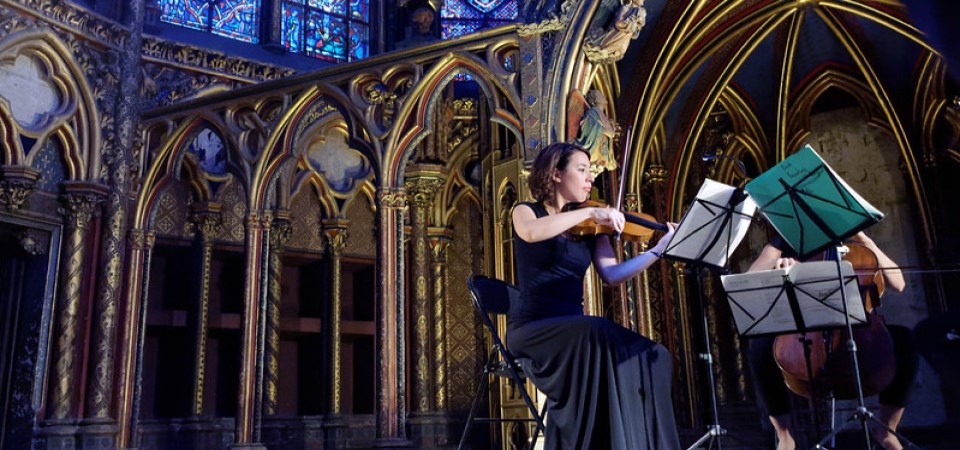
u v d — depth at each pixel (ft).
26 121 30.58
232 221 40.16
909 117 40.55
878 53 38.73
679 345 39.06
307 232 42.14
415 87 28.09
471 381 42.60
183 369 37.99
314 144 42.52
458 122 44.24
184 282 39.09
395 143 28.58
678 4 31.09
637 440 9.48
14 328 30.30
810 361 15.02
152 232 33.99
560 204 11.85
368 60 29.22
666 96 36.29
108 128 33.27
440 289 42.75
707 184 12.09
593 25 24.63
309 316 42.65
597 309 26.20
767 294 13.85
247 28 42.88
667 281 38.88
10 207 29.27
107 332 31.68
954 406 32.19
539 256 11.21
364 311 44.32
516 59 26.68
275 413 39.50
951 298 39.14
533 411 11.14
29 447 29.27
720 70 38.60
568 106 24.67
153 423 36.45
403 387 27.25
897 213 41.68
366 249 44.16
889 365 15.21
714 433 13.28
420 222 42.55
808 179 12.98
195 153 38.34
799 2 36.32
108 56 33.68
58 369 30.19
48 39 31.07
